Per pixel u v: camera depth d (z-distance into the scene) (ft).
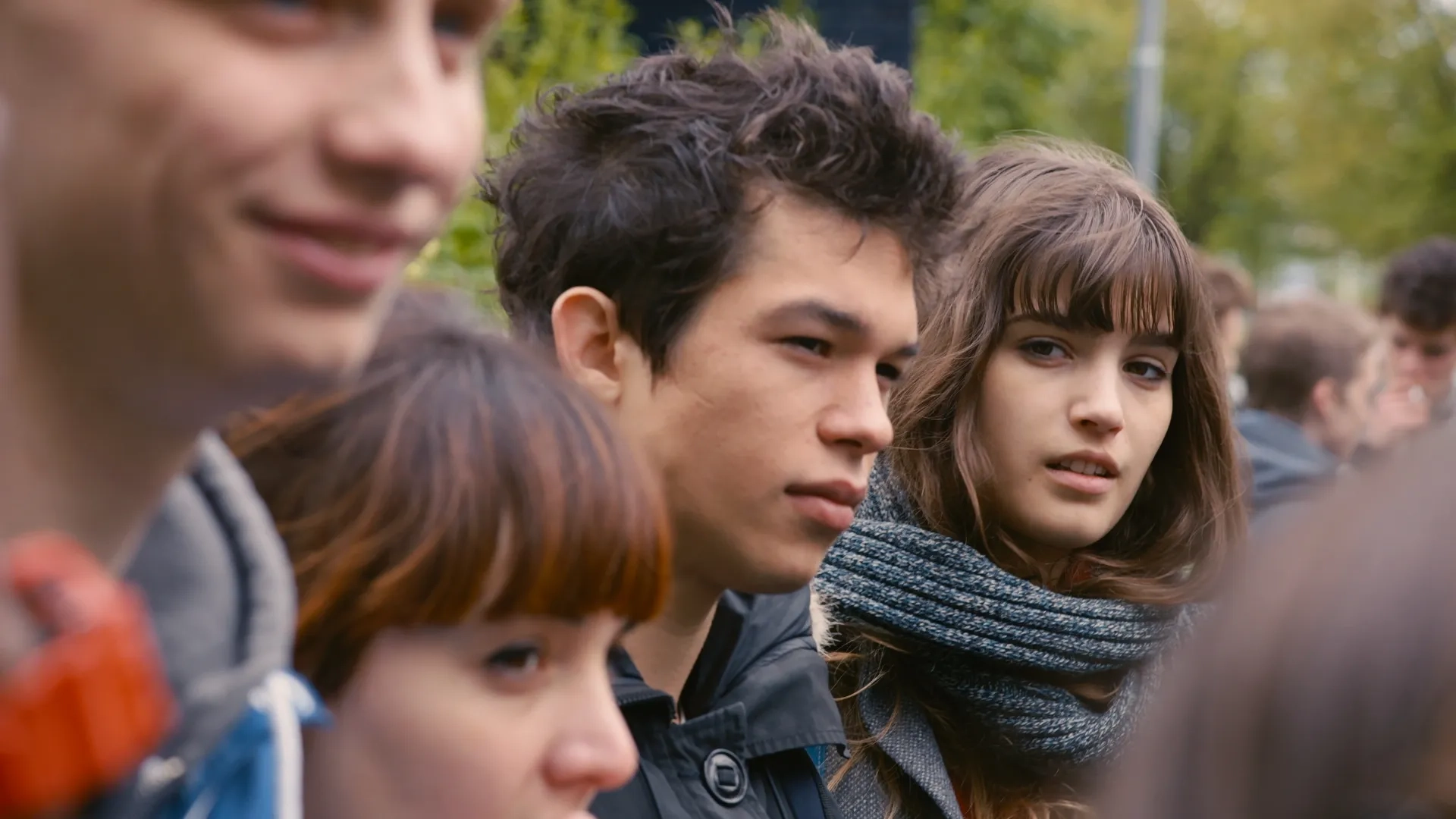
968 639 6.31
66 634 1.75
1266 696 2.18
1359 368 14.19
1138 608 6.75
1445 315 16.31
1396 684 2.10
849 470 4.60
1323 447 14.17
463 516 3.27
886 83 4.82
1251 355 14.32
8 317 1.97
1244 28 82.94
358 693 3.32
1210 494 6.95
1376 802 2.10
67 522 2.18
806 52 5.10
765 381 4.53
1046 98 43.88
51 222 1.97
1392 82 77.00
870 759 6.24
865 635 6.35
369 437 3.36
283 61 1.99
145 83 1.93
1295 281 95.66
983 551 6.64
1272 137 82.28
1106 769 6.63
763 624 5.23
